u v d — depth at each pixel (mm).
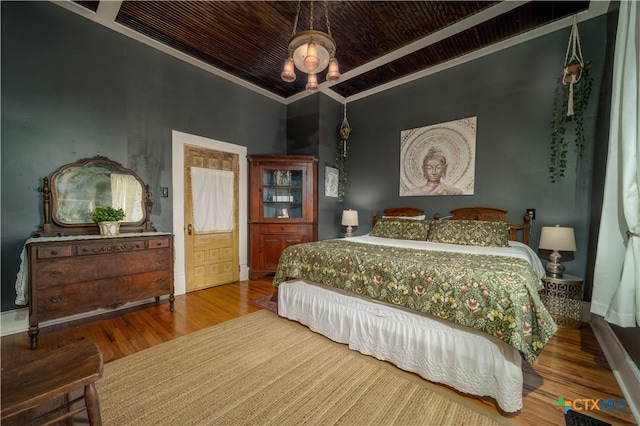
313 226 4371
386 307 1943
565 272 2799
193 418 1381
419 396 1560
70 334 2307
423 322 1763
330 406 1472
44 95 2463
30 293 2051
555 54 2867
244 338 2258
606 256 1772
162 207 3270
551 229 2584
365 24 2930
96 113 2764
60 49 2543
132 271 2580
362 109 4602
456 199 3588
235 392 1581
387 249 2518
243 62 3682
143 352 2021
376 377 1740
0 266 2270
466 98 3494
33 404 884
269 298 3309
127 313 2799
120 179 2906
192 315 2758
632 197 1551
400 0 2586
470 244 2904
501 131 3230
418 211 3871
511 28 2963
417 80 3938
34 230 2416
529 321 1417
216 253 3859
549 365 1868
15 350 2039
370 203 4516
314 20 2855
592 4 2553
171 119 3352
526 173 3061
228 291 3605
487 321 1485
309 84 2152
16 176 2332
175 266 3400
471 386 1547
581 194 2717
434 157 3766
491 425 1337
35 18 2406
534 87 3000
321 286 2383
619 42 1721
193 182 3580
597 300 1802
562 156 2822
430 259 2020
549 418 1382
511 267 1758
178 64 3424
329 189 4633
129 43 2996
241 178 4184
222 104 3922
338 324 2195
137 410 1432
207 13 2736
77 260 2268
